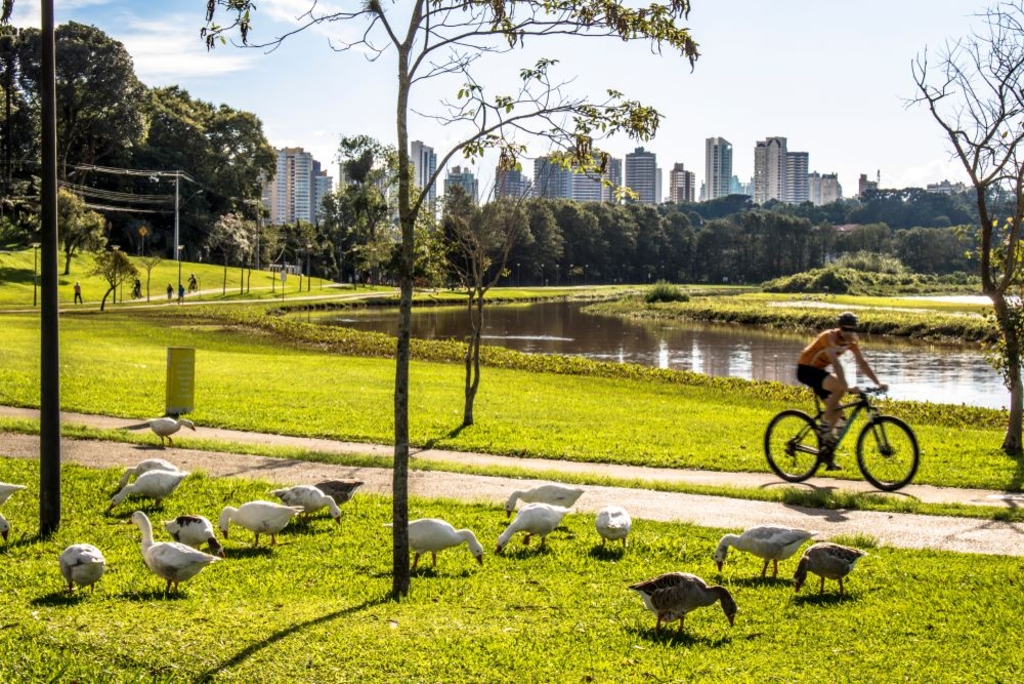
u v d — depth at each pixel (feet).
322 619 28.84
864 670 25.85
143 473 44.73
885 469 57.72
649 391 103.81
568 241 548.31
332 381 101.04
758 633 28.81
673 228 649.20
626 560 37.22
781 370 161.68
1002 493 51.65
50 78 40.22
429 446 64.54
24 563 34.68
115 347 132.87
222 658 25.57
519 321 282.15
